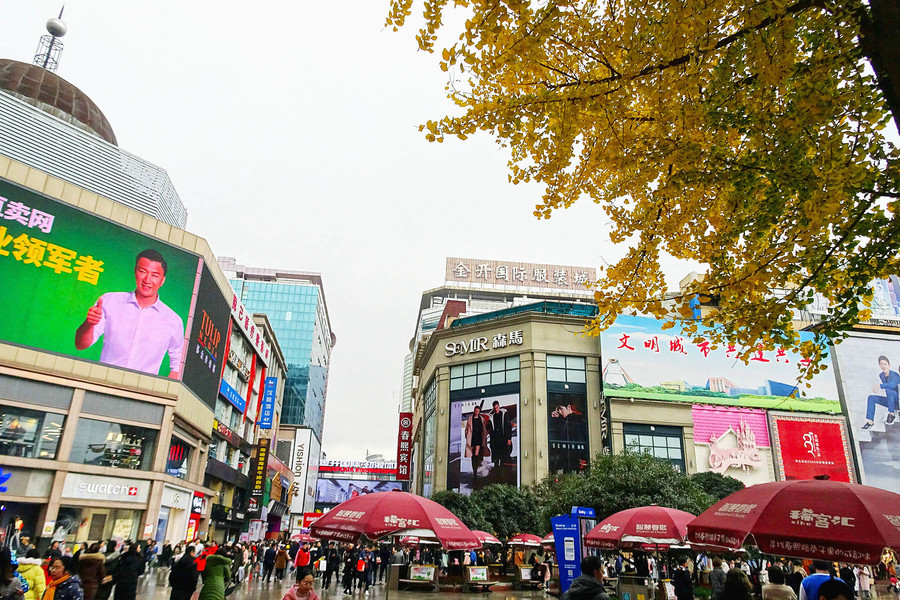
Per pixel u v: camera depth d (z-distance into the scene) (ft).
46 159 106.73
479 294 348.18
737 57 15.44
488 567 84.79
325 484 370.53
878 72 14.21
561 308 154.71
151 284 95.81
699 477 124.98
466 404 151.84
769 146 16.34
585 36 17.22
